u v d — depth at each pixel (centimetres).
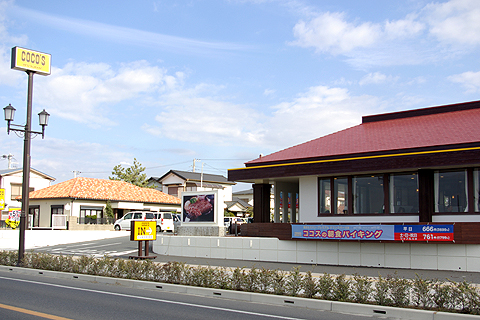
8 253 1827
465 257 1530
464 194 1638
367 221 1820
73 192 4194
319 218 1939
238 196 7544
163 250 2214
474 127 1788
